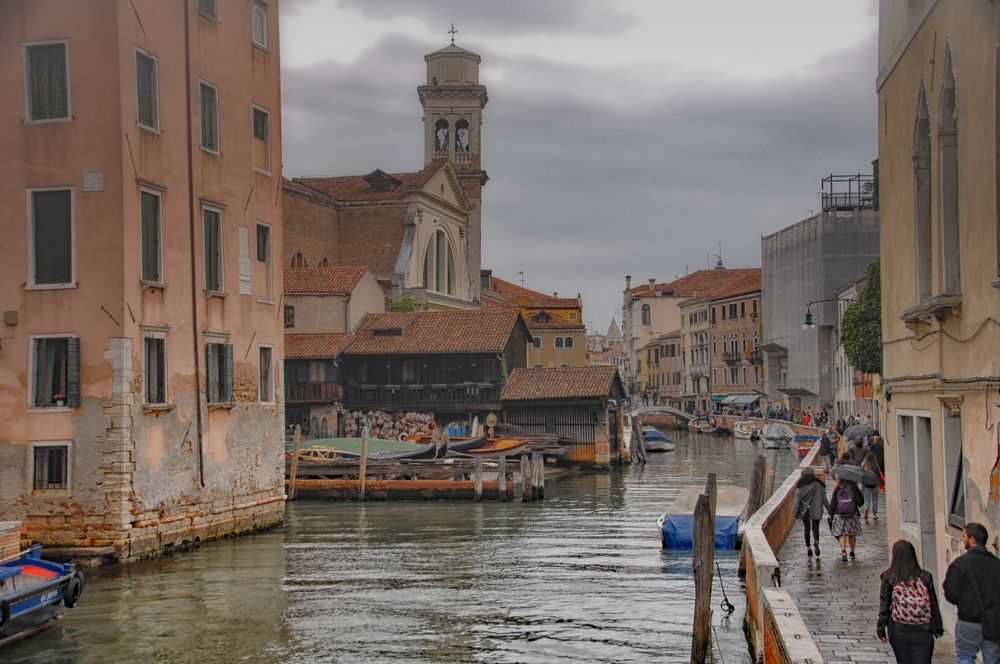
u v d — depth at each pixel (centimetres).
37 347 2406
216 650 1733
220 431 2780
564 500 4072
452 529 3231
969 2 1122
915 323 1372
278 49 3192
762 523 1781
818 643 1234
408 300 7006
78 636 1827
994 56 1033
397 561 2600
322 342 5878
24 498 2378
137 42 2452
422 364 5822
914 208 1394
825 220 7388
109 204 2375
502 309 6116
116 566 2345
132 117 2422
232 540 2839
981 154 1090
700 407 12056
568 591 2206
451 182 8288
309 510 3775
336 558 2636
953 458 1243
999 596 884
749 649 1658
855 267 7350
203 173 2725
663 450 7062
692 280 14925
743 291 10650
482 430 5453
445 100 9488
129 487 2367
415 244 7512
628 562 2569
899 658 955
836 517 1909
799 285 7862
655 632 1831
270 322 3091
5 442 2394
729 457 6438
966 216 1155
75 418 2369
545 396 5616
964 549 1150
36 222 2416
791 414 7900
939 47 1256
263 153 3103
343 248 7681
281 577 2364
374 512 3706
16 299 2403
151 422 2458
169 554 2539
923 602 944
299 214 7188
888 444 1650
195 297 2664
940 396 1243
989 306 1068
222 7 2853
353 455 4678
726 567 2492
